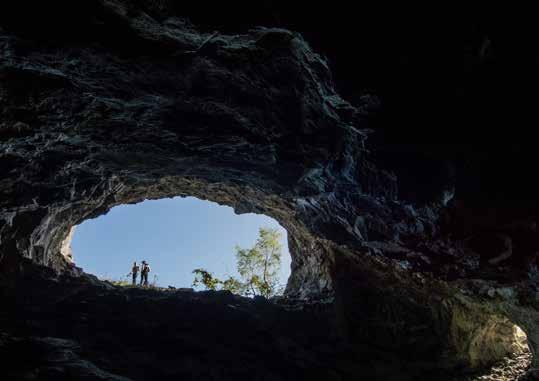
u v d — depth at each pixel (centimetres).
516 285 852
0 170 840
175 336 1042
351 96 650
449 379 1109
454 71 550
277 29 573
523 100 533
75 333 945
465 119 596
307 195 973
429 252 898
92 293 1117
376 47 579
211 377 951
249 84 659
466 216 728
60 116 714
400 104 629
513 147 587
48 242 1205
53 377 717
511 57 498
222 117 736
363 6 541
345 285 1329
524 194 628
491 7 468
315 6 558
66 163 927
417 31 537
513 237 716
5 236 1005
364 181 793
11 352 749
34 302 988
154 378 893
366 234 971
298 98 676
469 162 645
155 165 1008
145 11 547
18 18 513
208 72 634
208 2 557
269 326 1209
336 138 734
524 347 1166
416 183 728
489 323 1120
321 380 1070
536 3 439
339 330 1262
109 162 991
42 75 612
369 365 1159
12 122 702
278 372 1058
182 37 580
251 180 1015
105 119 749
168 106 713
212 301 1222
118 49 571
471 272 883
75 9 518
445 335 1154
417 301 1184
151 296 1195
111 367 864
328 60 611
